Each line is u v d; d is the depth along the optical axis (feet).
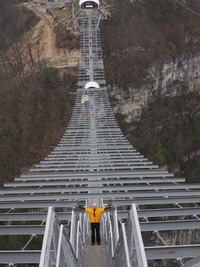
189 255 28.32
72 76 208.13
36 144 178.91
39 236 115.55
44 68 213.66
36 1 272.31
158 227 35.32
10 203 42.37
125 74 217.77
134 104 221.87
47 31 245.24
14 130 181.47
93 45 221.87
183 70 247.29
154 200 42.47
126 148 83.51
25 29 260.21
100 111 134.51
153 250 28.40
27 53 240.32
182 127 246.88
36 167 69.10
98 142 88.02
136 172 56.08
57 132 185.06
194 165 241.55
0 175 162.91
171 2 263.08
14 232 35.24
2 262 29.09
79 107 139.64
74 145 86.79
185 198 42.57
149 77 225.97
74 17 213.25
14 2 282.97
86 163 69.05
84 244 36.50
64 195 44.98
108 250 33.76
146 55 229.04
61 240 19.71
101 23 233.55
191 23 256.73
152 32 242.17
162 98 238.27
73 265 24.61
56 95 202.69
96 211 34.65
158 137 232.73
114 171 56.03
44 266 14.84
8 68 235.61
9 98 196.13
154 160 225.56
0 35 266.36
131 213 18.74
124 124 217.36
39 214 39.55
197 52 250.16
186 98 249.55
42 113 193.06
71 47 217.77
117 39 227.81
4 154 170.71
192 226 35.60
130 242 20.02
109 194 44.65
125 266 19.53
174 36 247.50
